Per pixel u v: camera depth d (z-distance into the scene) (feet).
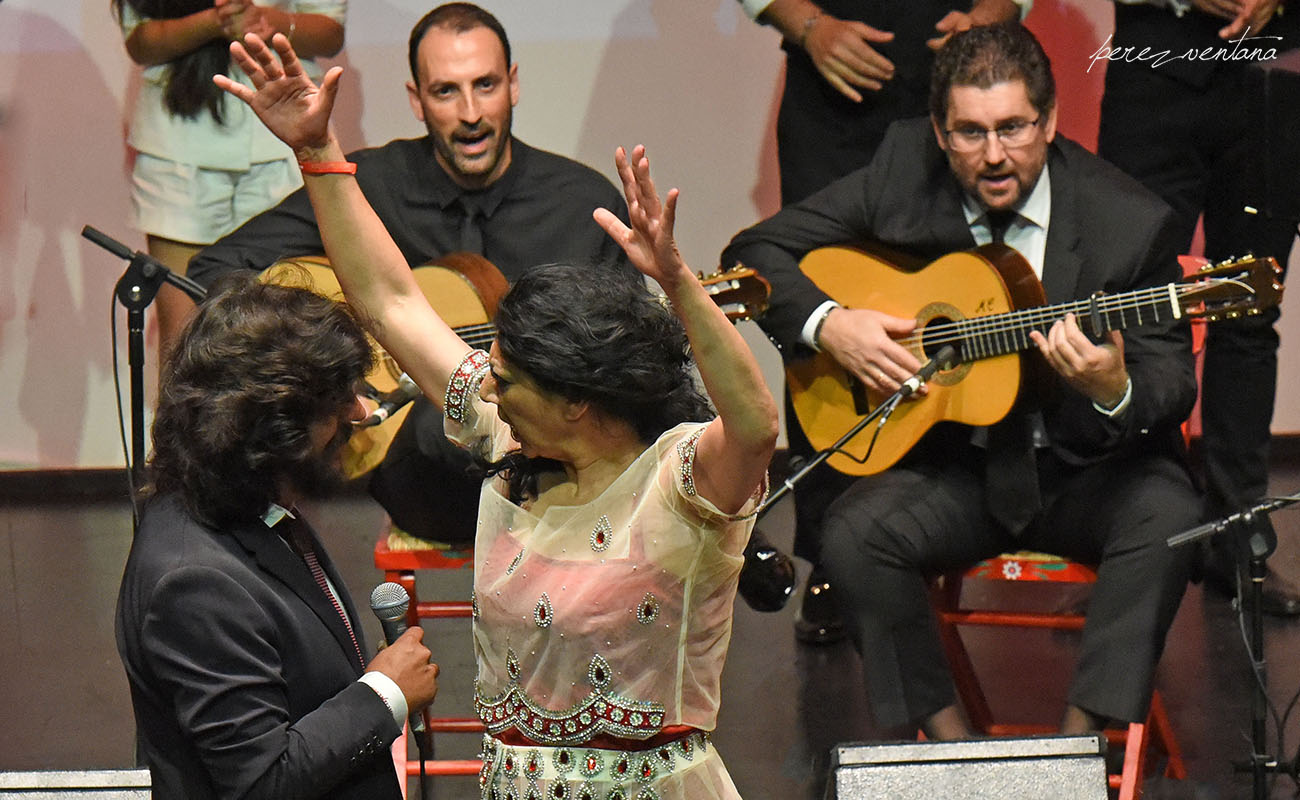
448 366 22.62
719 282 38.29
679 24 58.34
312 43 54.34
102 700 43.80
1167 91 49.60
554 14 58.34
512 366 19.56
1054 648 46.29
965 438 39.50
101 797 28.14
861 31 47.93
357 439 37.63
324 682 21.75
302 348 20.92
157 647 20.48
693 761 21.26
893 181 41.16
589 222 41.86
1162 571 35.68
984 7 48.70
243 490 21.04
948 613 39.22
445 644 47.21
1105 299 36.60
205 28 53.16
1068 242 38.68
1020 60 38.14
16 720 42.57
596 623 20.25
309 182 22.68
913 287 39.88
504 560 21.20
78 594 51.49
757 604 29.89
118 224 59.21
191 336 21.21
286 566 21.65
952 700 36.88
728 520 19.86
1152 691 35.78
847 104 49.47
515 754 21.45
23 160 58.49
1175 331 37.96
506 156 42.09
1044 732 38.17
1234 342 48.55
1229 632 46.03
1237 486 49.21
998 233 40.52
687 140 59.26
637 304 19.69
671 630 20.47
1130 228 38.34
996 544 38.63
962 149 38.58
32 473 60.54
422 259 41.96
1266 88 43.80
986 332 38.09
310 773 20.66
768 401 18.52
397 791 22.72
